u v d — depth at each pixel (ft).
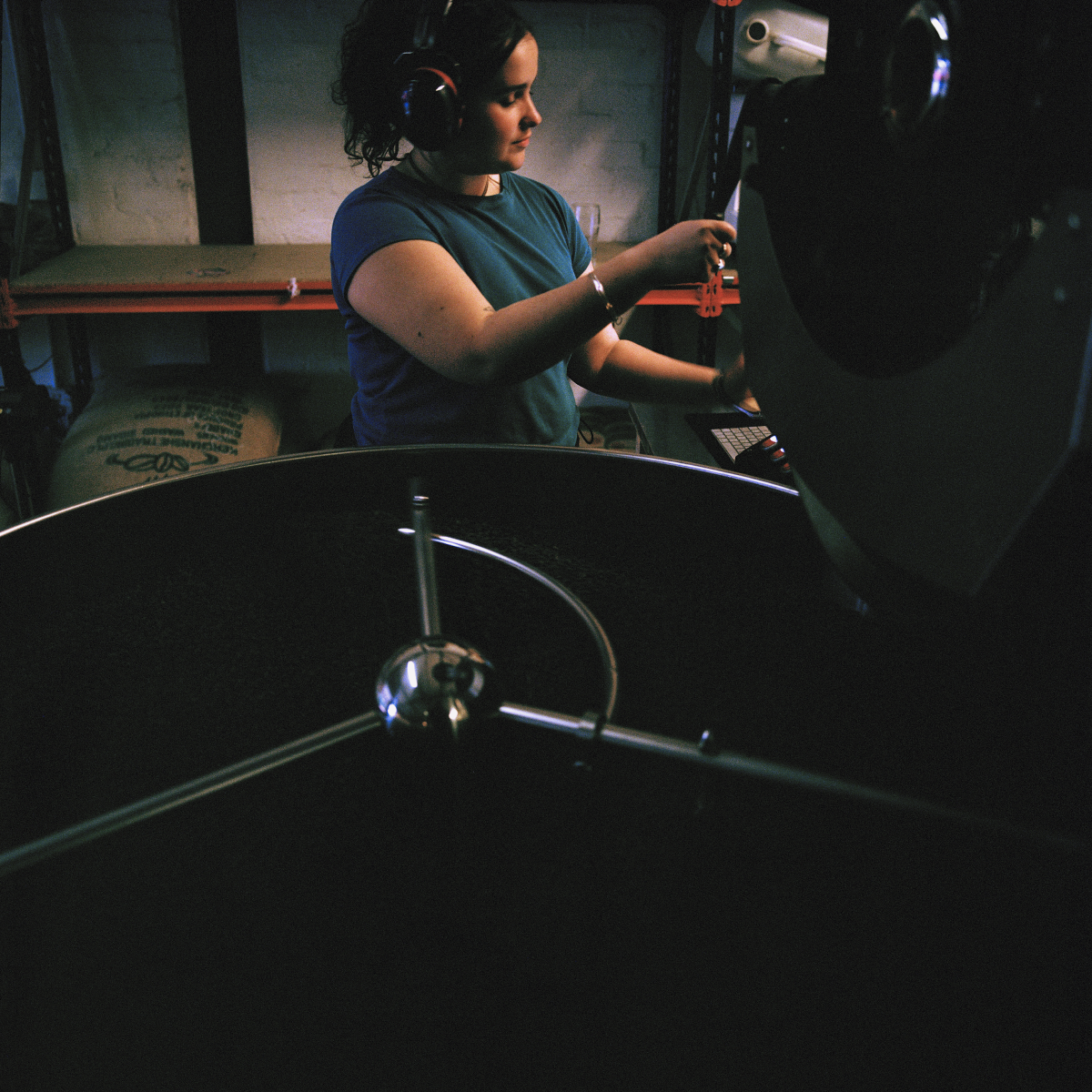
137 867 1.58
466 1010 1.30
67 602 2.39
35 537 2.28
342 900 1.50
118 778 1.77
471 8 3.46
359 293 3.94
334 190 9.06
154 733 1.90
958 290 1.21
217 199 8.96
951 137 1.07
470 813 1.69
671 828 1.65
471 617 2.30
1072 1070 1.18
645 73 9.01
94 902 1.51
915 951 1.38
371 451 2.82
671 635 2.20
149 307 7.34
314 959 1.39
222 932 1.45
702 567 2.55
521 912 1.47
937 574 1.07
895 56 1.16
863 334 1.28
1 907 1.49
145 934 1.44
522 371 3.51
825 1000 1.31
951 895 1.48
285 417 8.73
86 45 8.33
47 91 8.22
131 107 8.56
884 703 1.93
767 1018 1.28
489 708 1.68
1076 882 1.25
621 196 9.43
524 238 4.43
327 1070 1.22
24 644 2.21
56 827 1.65
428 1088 1.20
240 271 7.68
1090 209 0.83
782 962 1.37
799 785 1.56
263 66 8.57
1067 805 1.32
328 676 2.09
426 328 3.66
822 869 1.55
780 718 1.88
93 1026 1.29
